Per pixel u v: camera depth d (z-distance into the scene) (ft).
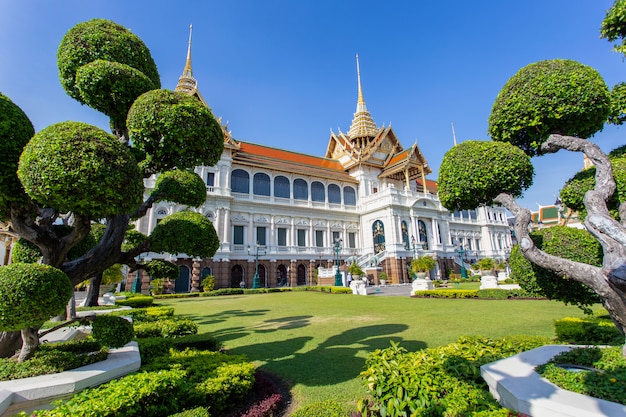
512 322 35.83
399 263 136.87
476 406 13.07
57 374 16.42
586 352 15.56
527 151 21.48
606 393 11.76
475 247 209.26
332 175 160.04
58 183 14.71
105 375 16.94
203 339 26.73
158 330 30.96
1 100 17.21
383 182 170.71
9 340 19.24
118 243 22.76
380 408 13.98
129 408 12.86
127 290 105.09
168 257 109.81
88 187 15.15
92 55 23.31
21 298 13.89
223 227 122.01
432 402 13.08
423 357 17.13
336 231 154.51
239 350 28.86
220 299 84.99
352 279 113.60
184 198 28.96
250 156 144.15
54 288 14.97
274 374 22.49
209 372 17.61
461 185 19.95
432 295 71.00
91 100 22.52
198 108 20.95
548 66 19.12
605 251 14.39
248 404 17.26
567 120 18.66
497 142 20.13
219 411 16.03
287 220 142.00
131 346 22.72
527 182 19.22
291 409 17.29
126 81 21.99
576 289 17.03
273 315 49.88
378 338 30.73
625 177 16.92
